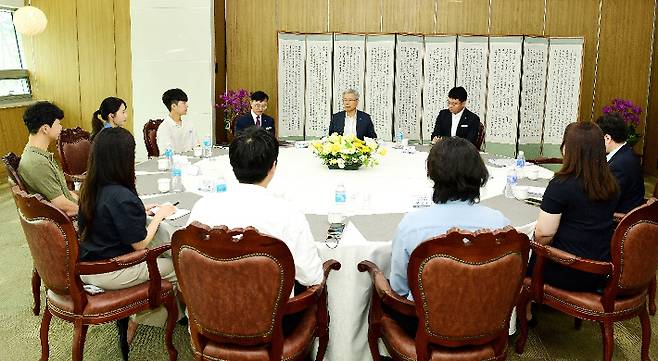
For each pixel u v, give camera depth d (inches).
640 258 95.7
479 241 74.5
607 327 98.4
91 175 97.1
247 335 79.0
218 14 289.1
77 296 94.8
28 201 91.3
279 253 75.2
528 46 263.4
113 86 283.6
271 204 82.7
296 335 87.0
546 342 120.2
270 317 78.3
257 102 214.4
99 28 279.3
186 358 112.6
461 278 76.1
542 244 104.1
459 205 81.7
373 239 99.7
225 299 77.2
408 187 138.9
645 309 103.3
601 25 281.0
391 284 86.7
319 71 268.7
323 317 92.0
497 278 77.0
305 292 84.5
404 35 264.5
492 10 279.4
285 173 153.5
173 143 189.8
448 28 281.1
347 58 267.3
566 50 265.3
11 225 198.4
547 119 271.1
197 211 83.9
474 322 78.9
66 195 129.1
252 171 82.9
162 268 109.2
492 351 83.0
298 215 85.0
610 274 96.2
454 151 80.1
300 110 271.7
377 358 94.4
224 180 133.3
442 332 79.4
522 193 129.3
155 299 101.4
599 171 98.7
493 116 270.7
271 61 285.4
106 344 118.2
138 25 275.7
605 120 126.4
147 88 280.4
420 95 270.4
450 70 267.7
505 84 267.4
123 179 97.7
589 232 100.5
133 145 98.3
